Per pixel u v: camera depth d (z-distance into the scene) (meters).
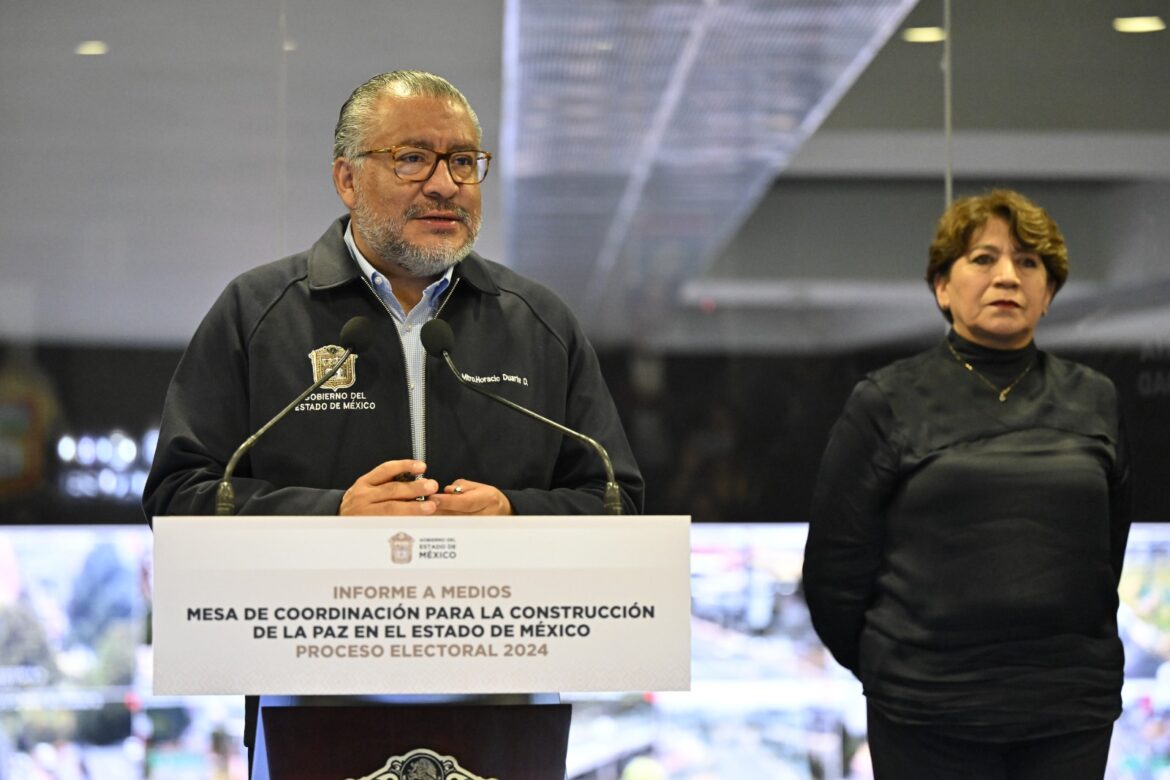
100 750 4.83
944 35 5.30
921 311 5.21
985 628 3.58
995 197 3.96
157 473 3.24
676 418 5.15
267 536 2.40
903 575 3.72
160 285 4.98
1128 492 3.92
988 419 3.76
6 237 4.94
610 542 2.45
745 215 5.21
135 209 4.98
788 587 5.12
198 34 5.04
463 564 2.42
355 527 2.41
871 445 3.84
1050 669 3.55
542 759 2.49
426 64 5.13
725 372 5.16
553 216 5.15
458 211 3.28
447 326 3.03
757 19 5.26
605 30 5.20
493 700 2.56
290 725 2.46
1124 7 5.34
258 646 2.38
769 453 5.15
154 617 2.37
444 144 3.28
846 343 5.20
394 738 2.47
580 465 3.43
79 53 5.00
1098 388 3.89
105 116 4.99
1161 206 5.29
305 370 3.29
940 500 3.68
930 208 5.26
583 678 2.43
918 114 5.28
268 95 5.05
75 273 4.95
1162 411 5.21
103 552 4.89
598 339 5.14
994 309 3.80
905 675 3.65
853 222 5.23
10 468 4.89
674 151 5.20
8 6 4.99
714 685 5.04
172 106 5.02
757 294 5.20
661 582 2.45
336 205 5.05
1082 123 5.30
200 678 2.37
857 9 5.29
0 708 4.81
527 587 2.43
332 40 5.09
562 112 5.18
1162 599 5.16
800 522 5.15
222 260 5.00
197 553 2.38
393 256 3.28
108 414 4.93
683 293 5.18
